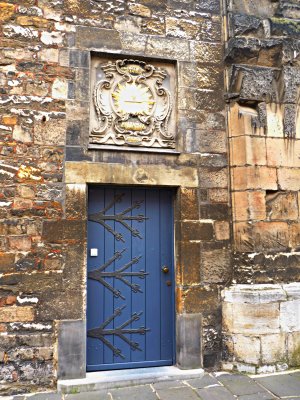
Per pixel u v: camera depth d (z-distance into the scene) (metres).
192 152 4.32
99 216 4.18
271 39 4.52
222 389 3.68
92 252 4.11
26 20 4.05
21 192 3.87
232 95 4.40
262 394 3.55
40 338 3.76
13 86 3.95
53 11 4.12
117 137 4.16
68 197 3.94
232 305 4.16
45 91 4.01
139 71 4.32
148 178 4.17
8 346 3.69
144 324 4.20
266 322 4.09
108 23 4.25
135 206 4.29
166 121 4.32
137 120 4.26
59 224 3.90
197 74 4.44
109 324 4.11
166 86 4.40
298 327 4.19
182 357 4.08
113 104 4.21
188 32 4.48
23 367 3.70
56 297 3.82
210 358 4.15
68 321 3.82
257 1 4.71
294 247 4.38
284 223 4.37
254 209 4.26
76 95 4.07
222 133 4.45
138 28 4.33
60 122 4.01
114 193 4.25
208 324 4.19
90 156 4.04
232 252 4.33
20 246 3.80
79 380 3.77
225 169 4.41
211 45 4.53
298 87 4.52
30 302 3.77
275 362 4.07
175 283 4.23
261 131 4.38
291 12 4.72
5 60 3.96
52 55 4.07
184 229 4.21
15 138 3.90
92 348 4.05
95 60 4.23
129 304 4.18
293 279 4.32
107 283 4.14
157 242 4.30
